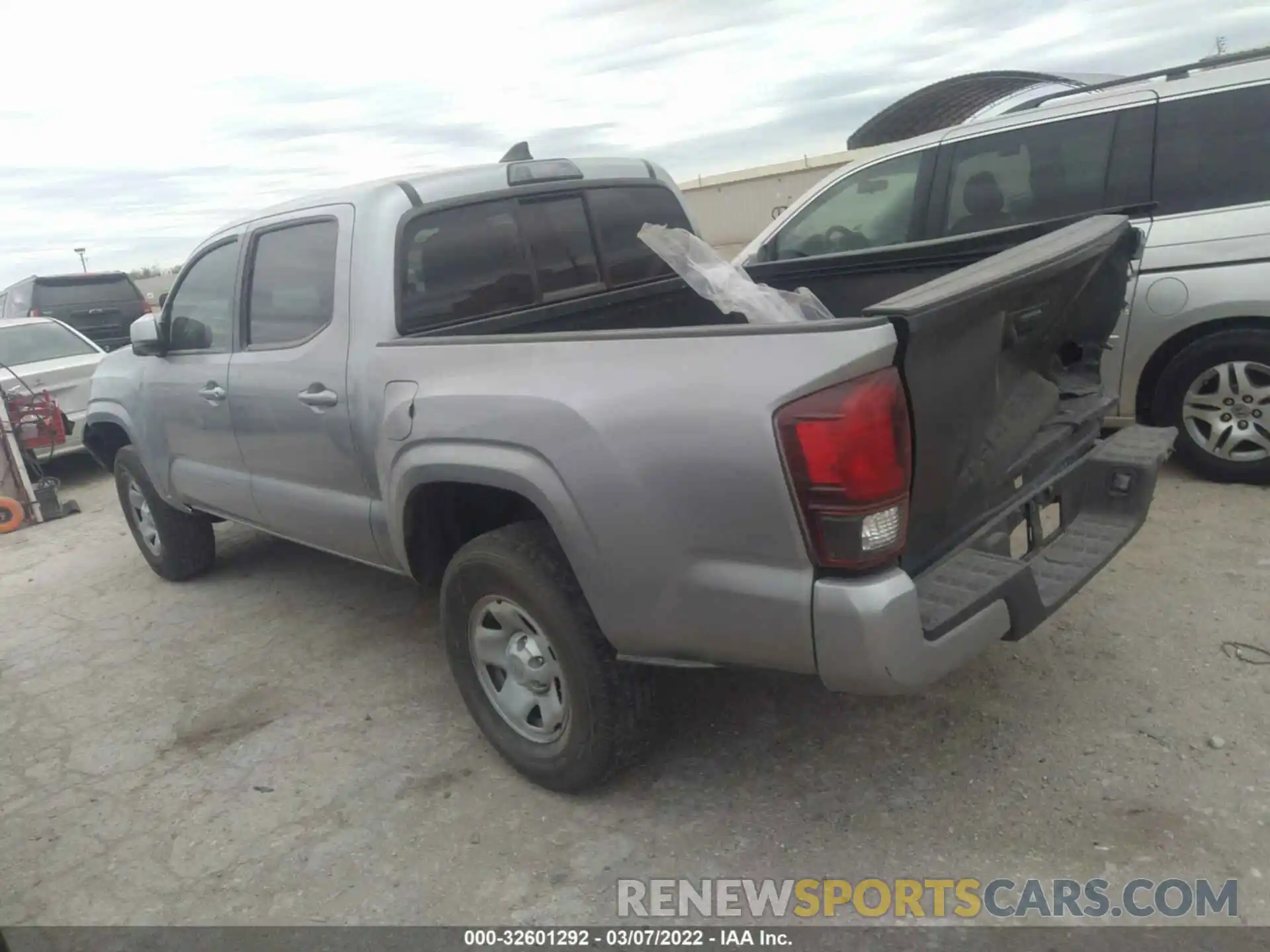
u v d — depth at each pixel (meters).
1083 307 3.26
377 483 3.49
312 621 4.79
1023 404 2.94
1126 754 2.93
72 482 9.27
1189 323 4.76
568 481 2.62
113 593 5.62
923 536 2.47
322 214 3.64
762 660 2.47
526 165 3.88
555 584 2.80
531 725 3.12
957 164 5.52
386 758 3.46
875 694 2.32
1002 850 2.62
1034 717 3.17
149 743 3.79
